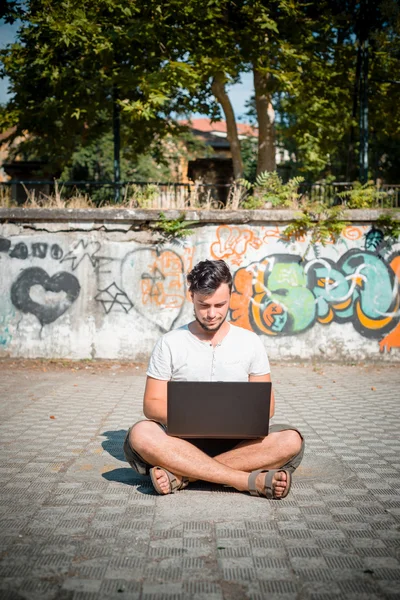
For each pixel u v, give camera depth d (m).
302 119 17.00
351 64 15.23
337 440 5.10
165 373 3.62
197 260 9.43
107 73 13.16
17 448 4.73
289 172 27.47
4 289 9.49
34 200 9.99
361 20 12.16
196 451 3.55
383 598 2.36
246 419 3.36
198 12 12.70
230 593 2.39
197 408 3.36
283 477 3.43
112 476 4.01
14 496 3.59
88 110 14.02
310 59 14.49
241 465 3.58
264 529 3.07
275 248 9.45
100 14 12.44
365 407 6.57
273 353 9.51
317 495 3.64
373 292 9.51
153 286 9.45
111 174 29.22
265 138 17.23
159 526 3.10
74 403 6.67
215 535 2.99
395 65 15.05
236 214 9.32
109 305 9.46
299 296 9.48
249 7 13.40
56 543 2.88
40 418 5.88
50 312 9.48
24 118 15.53
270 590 2.42
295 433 3.58
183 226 9.27
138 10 12.16
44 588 2.43
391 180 26.28
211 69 12.98
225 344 3.62
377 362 9.55
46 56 13.56
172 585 2.46
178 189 10.23
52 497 3.58
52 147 16.52
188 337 3.64
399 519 3.24
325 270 9.46
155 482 3.50
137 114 11.98
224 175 21.16
